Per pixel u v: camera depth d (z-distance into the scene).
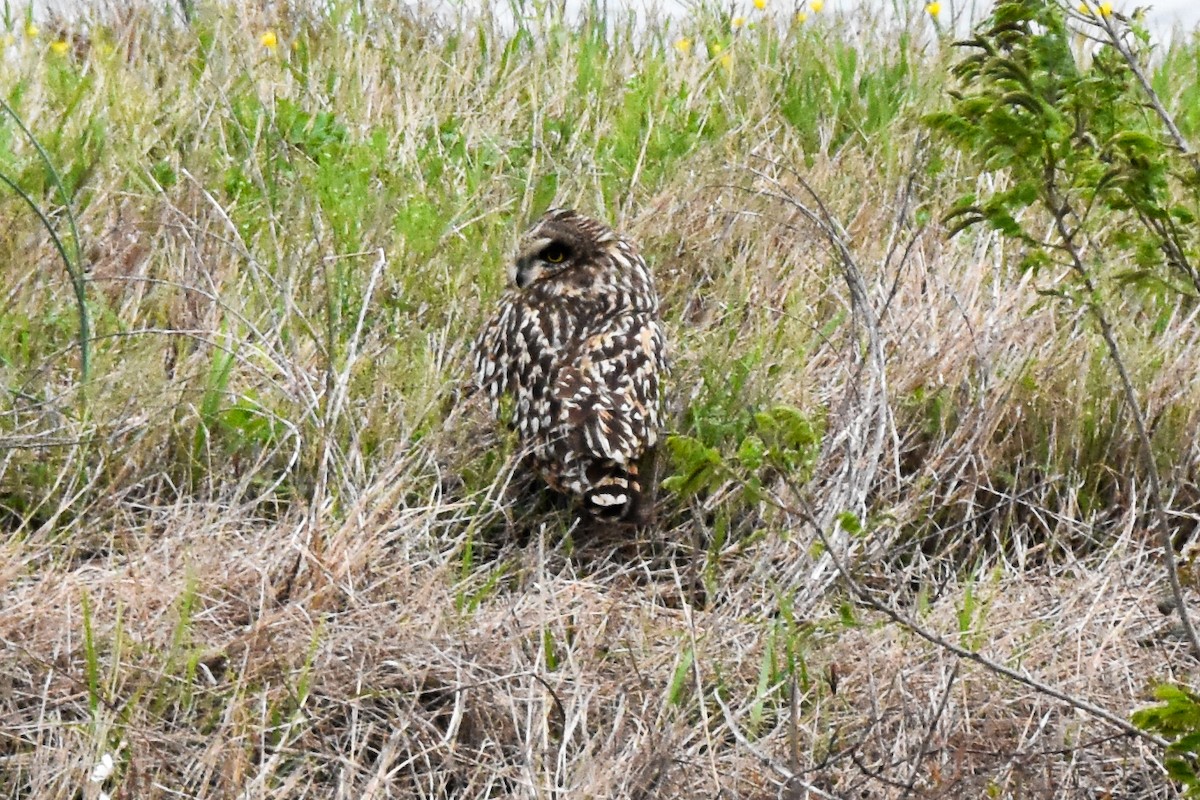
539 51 15.97
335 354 10.71
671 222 12.81
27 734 7.75
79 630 8.34
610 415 9.82
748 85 15.41
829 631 8.83
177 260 11.61
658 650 8.91
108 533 9.23
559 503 10.33
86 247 11.61
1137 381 10.97
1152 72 16.67
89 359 10.34
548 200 13.23
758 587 9.46
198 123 13.67
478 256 12.07
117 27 15.62
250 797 7.40
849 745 8.23
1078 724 8.34
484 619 8.94
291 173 13.05
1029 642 9.04
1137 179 7.28
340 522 9.41
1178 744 6.71
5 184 11.87
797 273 12.25
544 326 10.30
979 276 11.77
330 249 11.72
